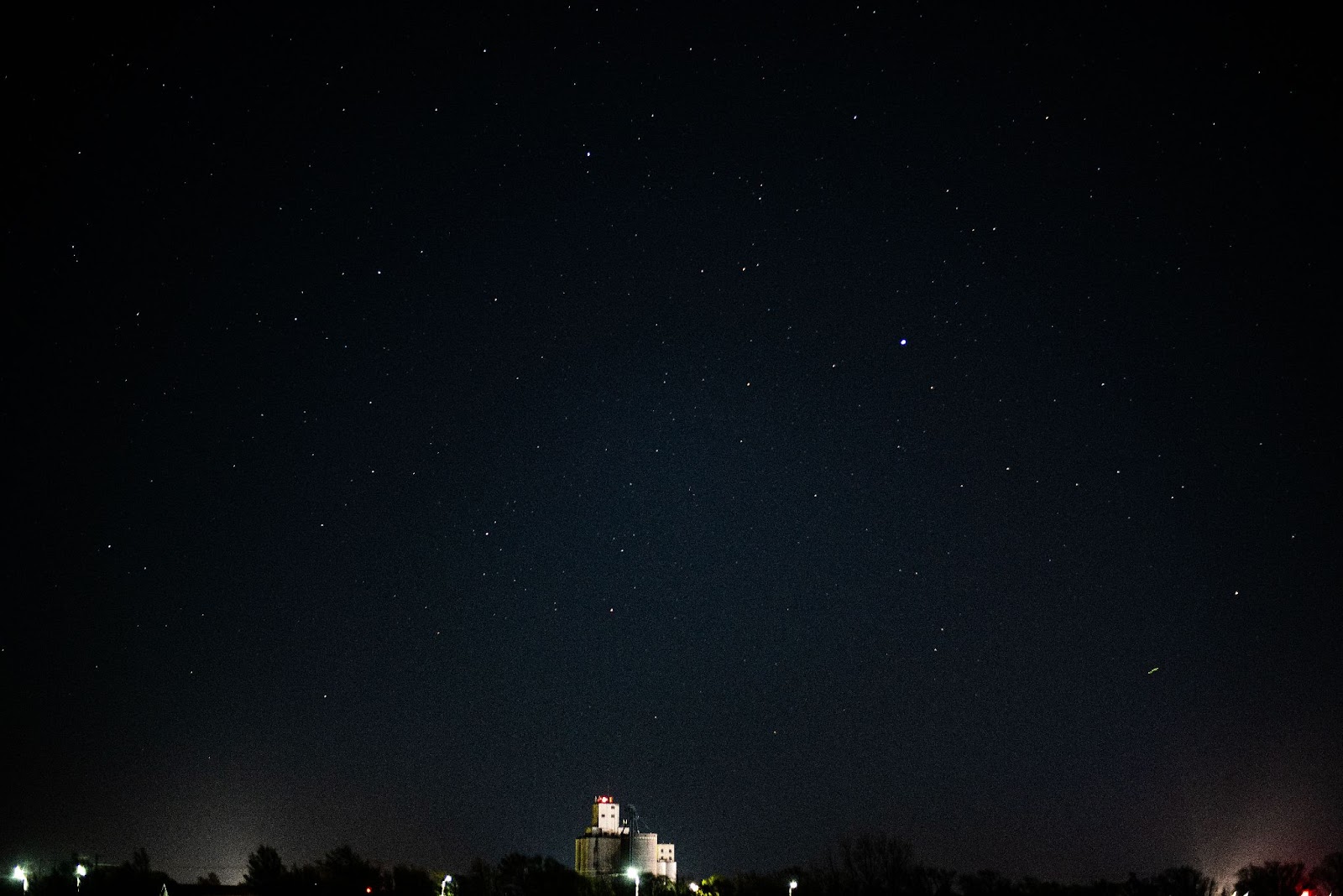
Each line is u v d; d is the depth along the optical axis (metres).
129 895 81.12
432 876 84.19
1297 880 83.38
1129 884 84.69
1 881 79.56
